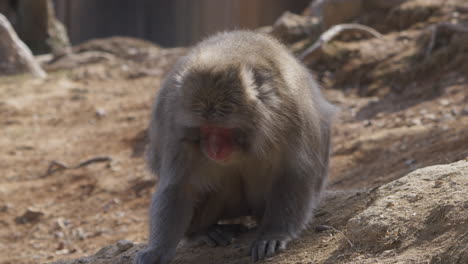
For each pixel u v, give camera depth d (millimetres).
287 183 7656
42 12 34469
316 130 7996
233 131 6703
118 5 59625
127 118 20625
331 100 18031
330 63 19828
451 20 20047
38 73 26734
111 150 18531
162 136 7824
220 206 8625
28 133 20281
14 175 17516
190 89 6598
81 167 17609
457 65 17328
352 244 6293
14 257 13438
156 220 7461
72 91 23703
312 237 7527
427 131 14148
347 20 22281
